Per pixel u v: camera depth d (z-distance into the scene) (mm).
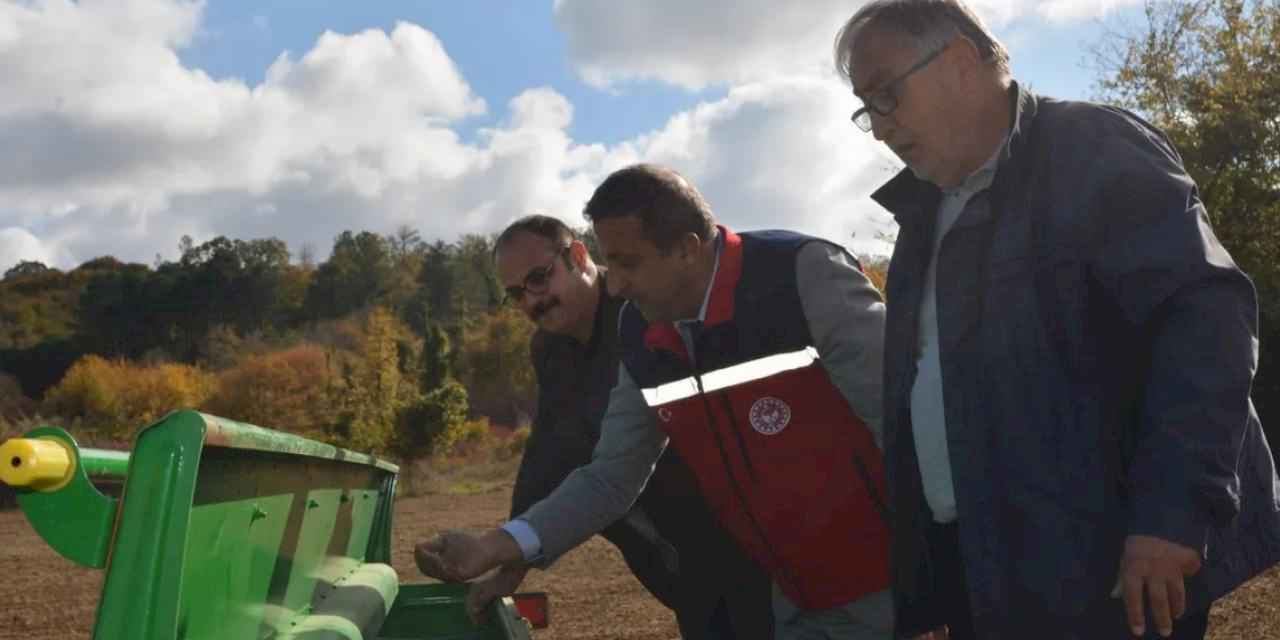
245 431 2016
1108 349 2293
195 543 1933
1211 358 2086
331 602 3303
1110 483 2277
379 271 131250
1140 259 2172
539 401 4336
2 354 113312
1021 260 2334
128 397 60219
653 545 3994
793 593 3436
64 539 1609
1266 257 20281
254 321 123750
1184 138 21141
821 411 3230
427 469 36969
